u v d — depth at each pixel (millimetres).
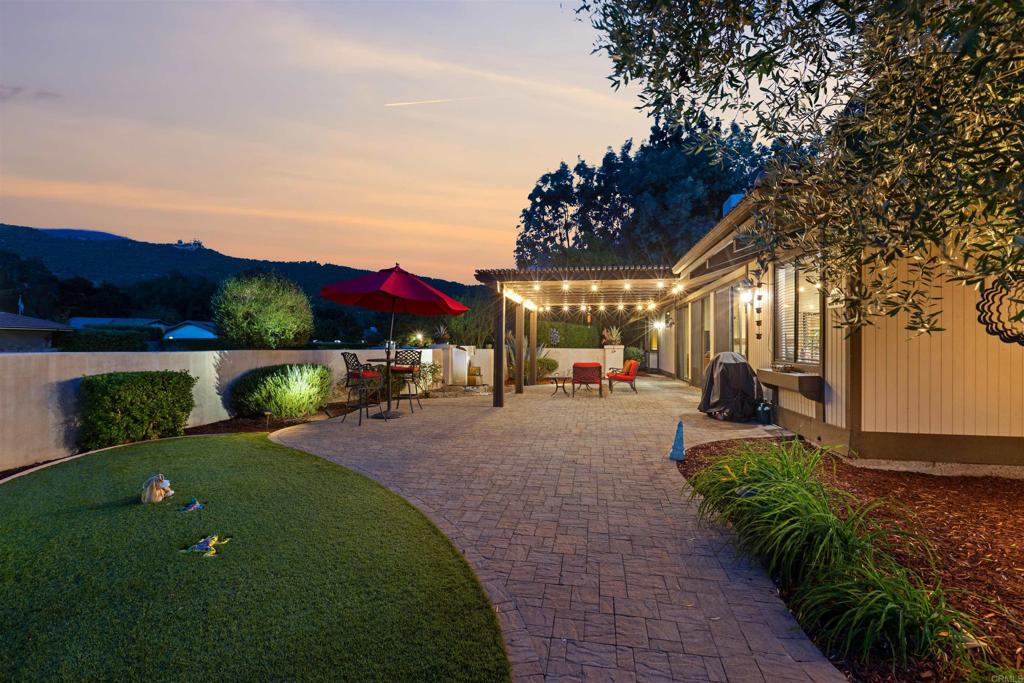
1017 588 2686
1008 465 5238
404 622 2352
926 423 5398
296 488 4473
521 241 44062
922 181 2121
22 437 5258
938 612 2238
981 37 1718
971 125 1995
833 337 6000
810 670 2104
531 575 2949
